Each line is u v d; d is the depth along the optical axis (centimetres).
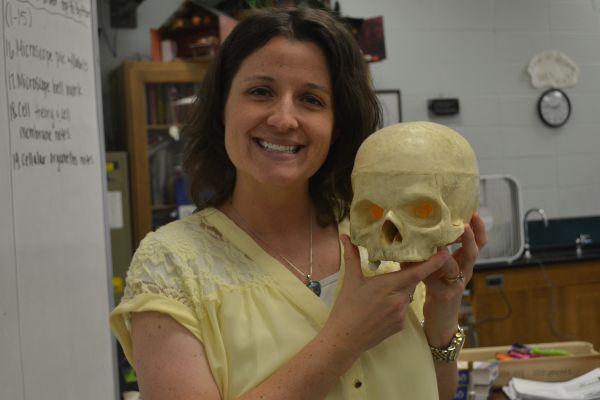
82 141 124
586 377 178
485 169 392
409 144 89
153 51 334
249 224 99
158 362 85
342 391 89
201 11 323
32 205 106
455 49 385
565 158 400
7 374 98
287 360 85
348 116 101
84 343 121
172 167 334
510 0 389
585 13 399
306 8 98
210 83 101
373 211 92
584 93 402
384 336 85
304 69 91
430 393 95
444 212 87
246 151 93
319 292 95
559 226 394
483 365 175
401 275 84
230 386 85
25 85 106
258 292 90
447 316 99
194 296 87
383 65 377
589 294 349
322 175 108
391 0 376
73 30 122
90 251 125
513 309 338
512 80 392
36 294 106
